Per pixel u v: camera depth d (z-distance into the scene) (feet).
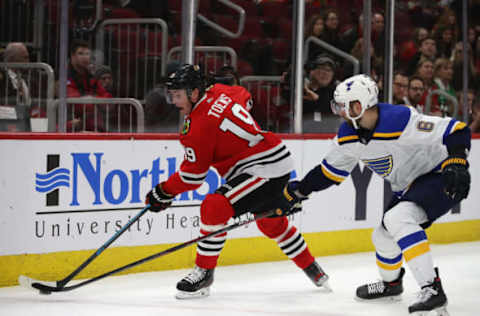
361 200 62.75
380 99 66.54
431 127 36.86
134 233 51.75
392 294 43.73
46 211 47.83
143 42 65.46
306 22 65.51
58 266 48.49
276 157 42.70
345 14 67.97
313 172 40.78
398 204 38.91
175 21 70.33
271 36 73.26
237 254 56.65
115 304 42.47
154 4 69.36
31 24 62.13
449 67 75.77
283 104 63.16
